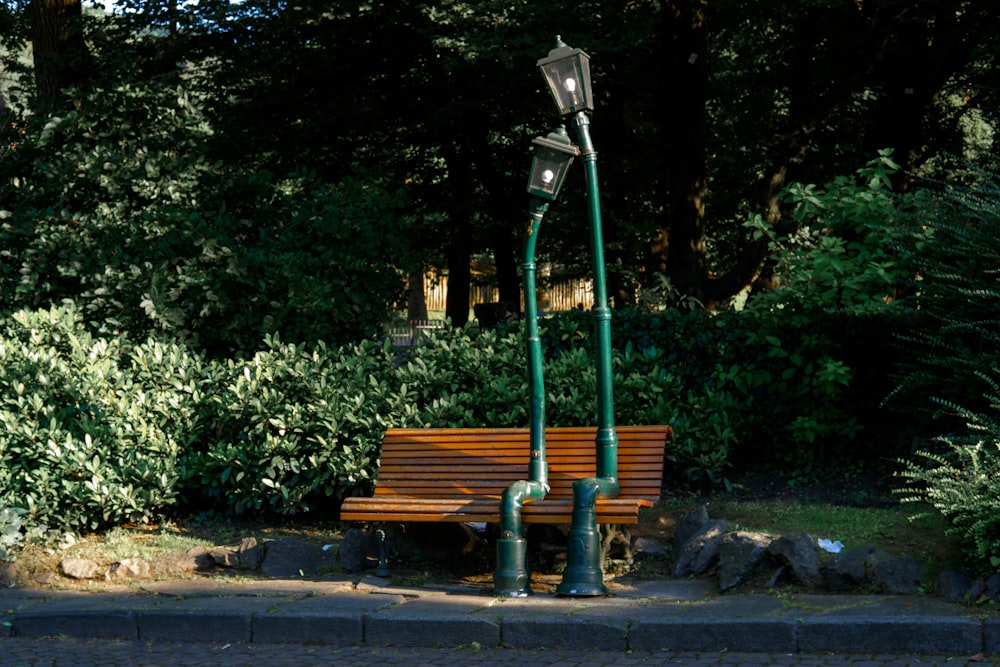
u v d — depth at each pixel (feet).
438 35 45.16
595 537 21.40
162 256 35.55
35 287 36.63
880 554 20.31
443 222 67.05
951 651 17.03
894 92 56.03
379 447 27.96
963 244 27.22
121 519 28.45
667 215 58.75
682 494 29.43
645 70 50.47
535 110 52.01
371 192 38.86
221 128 52.42
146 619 20.84
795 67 54.44
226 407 28.71
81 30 49.16
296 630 20.08
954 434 26.27
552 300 107.76
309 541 26.53
